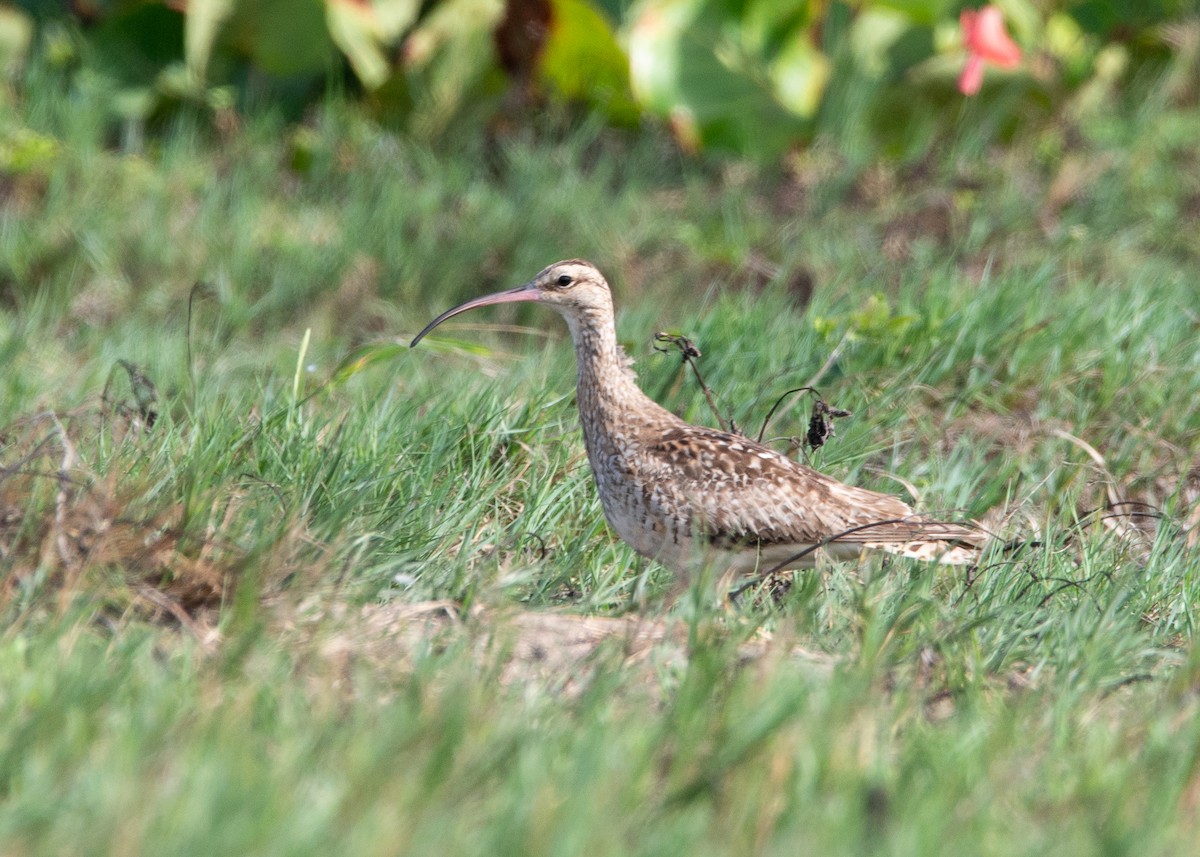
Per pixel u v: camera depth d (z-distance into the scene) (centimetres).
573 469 1172
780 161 2172
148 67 2216
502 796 688
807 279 1781
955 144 2197
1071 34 2362
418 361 1512
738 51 2188
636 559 1098
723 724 744
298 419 1147
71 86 2223
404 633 902
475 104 2258
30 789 662
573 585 1045
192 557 931
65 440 942
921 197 2012
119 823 629
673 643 901
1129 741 798
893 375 1341
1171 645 992
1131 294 1535
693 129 2192
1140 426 1330
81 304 1745
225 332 1719
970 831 685
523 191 2023
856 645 915
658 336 1222
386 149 2133
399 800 670
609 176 2116
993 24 1772
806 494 1043
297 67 2236
